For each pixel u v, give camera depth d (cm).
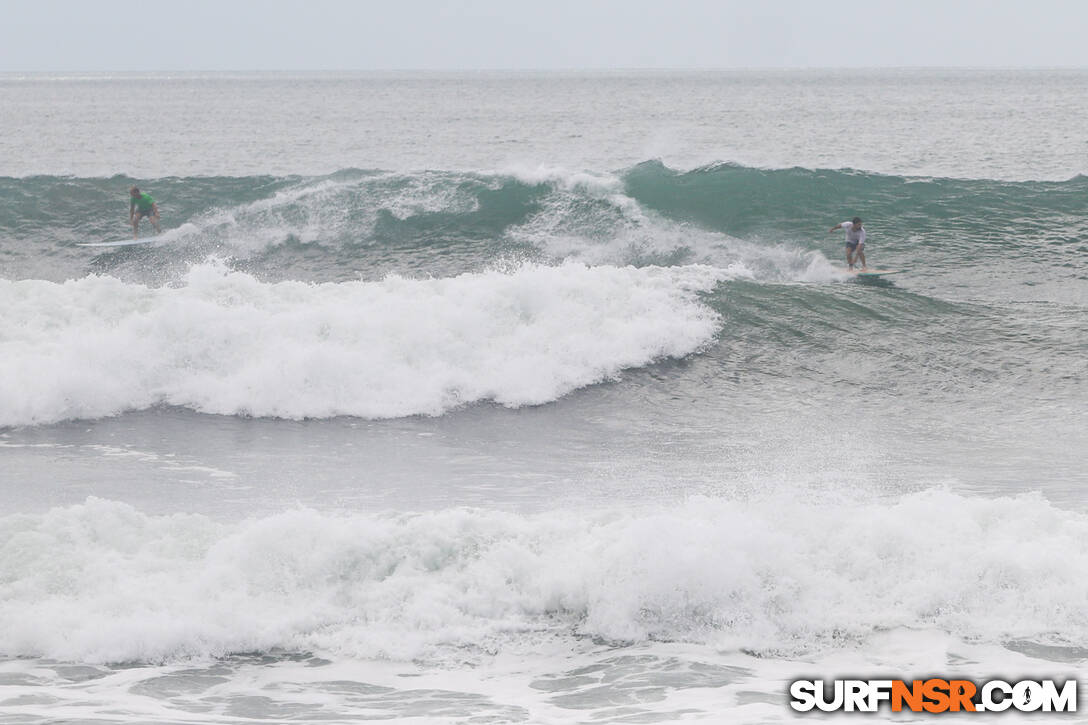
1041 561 2830
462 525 3098
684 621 2730
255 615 2744
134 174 16250
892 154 19038
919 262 8062
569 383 5412
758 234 8694
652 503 3725
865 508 3253
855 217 7869
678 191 9106
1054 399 5222
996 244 8350
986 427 4841
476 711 2258
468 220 8819
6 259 8669
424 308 5650
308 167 17438
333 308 5609
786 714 2206
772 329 5988
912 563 2909
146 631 2608
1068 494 3788
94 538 3056
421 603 2806
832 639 2634
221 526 3175
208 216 9194
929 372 5600
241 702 2312
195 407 5059
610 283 6050
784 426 4891
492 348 5547
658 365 5641
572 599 2819
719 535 2908
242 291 5775
